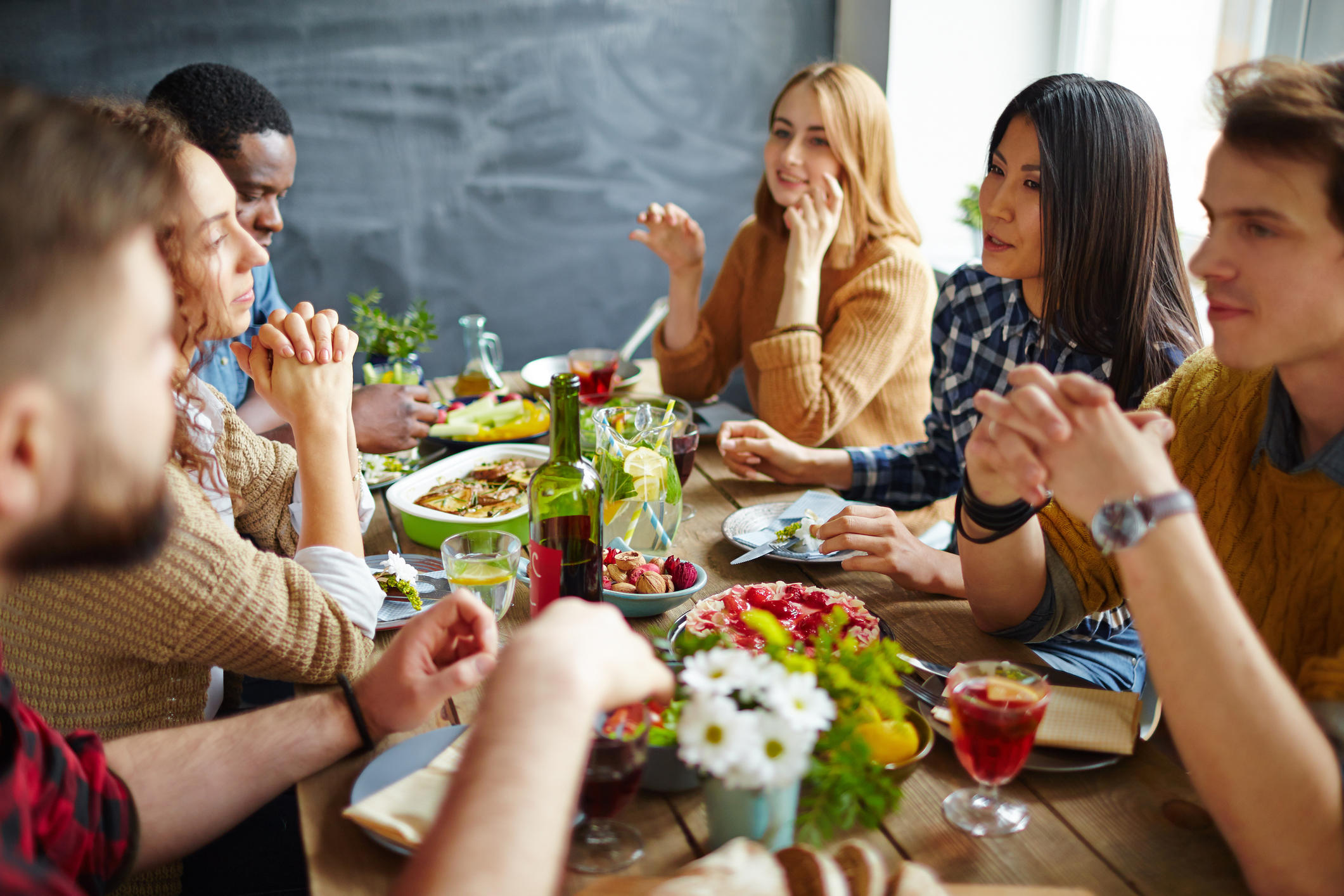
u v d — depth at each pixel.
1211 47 2.60
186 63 3.01
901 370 2.17
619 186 3.52
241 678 1.44
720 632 0.90
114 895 1.00
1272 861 0.71
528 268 3.52
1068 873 0.77
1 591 0.94
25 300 0.46
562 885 0.75
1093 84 1.43
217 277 1.07
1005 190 1.51
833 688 0.79
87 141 0.50
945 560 1.27
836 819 0.73
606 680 0.62
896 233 2.18
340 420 1.20
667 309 2.39
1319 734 0.72
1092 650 1.43
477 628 0.93
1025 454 0.80
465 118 3.30
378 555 1.37
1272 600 1.00
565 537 1.09
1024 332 1.65
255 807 0.87
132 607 0.94
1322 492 0.95
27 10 2.85
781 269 2.30
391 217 3.33
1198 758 0.72
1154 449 0.77
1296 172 0.80
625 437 1.47
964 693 0.80
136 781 0.84
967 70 3.22
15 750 0.68
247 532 1.33
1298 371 0.93
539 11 3.26
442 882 0.52
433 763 0.86
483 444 1.76
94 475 0.49
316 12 3.07
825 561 1.34
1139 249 1.43
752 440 1.66
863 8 3.32
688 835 0.81
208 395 1.26
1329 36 2.27
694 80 3.47
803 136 2.13
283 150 1.90
